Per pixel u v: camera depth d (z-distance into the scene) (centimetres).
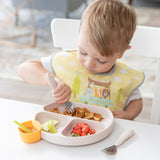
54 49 298
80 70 99
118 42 73
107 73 96
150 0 512
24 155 57
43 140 62
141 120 179
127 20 74
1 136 63
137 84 96
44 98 206
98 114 74
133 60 270
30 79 96
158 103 101
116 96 96
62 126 68
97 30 70
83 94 98
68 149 59
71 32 101
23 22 380
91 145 61
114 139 64
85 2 420
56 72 100
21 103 78
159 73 97
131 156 58
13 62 265
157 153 60
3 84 224
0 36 332
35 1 339
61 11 350
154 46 93
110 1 76
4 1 467
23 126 61
